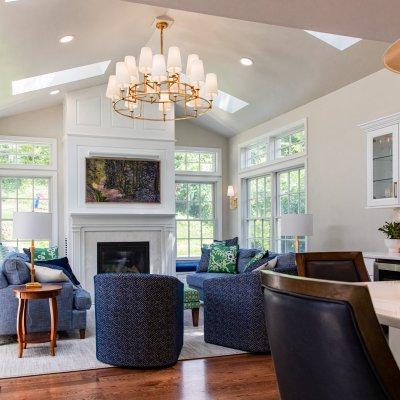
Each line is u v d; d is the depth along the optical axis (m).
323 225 6.16
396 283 2.19
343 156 5.79
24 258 5.18
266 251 6.29
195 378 3.40
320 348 0.83
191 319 5.68
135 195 7.64
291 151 7.12
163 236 7.70
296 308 0.88
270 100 6.95
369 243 5.34
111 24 5.12
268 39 5.46
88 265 7.28
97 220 7.34
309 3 2.81
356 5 2.83
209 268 7.13
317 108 6.31
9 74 5.50
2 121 7.60
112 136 7.57
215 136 9.10
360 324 0.76
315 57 5.45
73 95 7.40
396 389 0.75
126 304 3.63
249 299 4.07
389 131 4.59
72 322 4.55
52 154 7.85
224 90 7.27
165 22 5.32
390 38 3.38
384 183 4.71
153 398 3.00
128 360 3.62
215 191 9.14
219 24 5.52
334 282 0.81
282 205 7.45
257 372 3.54
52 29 4.64
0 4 3.70
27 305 4.45
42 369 3.62
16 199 7.77
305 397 0.90
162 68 4.42
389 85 5.07
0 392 3.13
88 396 3.04
